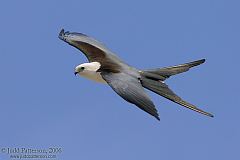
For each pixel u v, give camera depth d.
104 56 20.14
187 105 18.44
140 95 17.72
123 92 17.88
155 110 17.30
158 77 19.20
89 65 19.69
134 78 18.62
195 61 19.50
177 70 19.38
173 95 18.70
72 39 21.12
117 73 18.75
